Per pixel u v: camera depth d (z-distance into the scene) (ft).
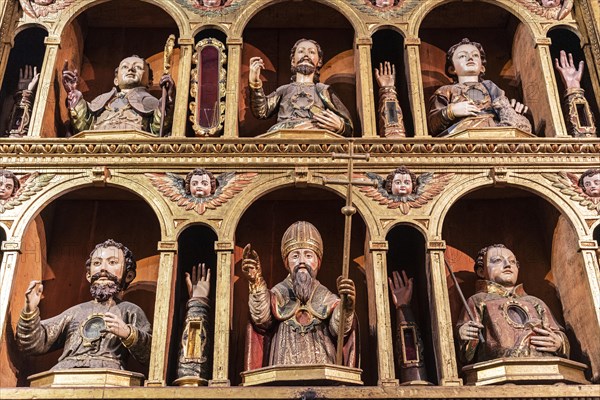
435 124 13.17
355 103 13.94
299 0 13.99
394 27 13.56
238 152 12.19
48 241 12.68
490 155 12.21
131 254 12.21
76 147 12.16
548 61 13.20
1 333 10.97
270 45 14.52
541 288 12.55
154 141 12.21
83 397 10.03
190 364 10.94
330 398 10.06
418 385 10.64
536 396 10.15
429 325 11.49
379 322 11.05
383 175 12.09
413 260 12.37
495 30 14.61
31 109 12.87
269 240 12.83
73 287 12.54
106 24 14.60
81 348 11.14
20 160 12.09
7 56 13.17
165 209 11.81
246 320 12.08
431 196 11.94
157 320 11.05
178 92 12.89
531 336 11.12
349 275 12.53
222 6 13.70
